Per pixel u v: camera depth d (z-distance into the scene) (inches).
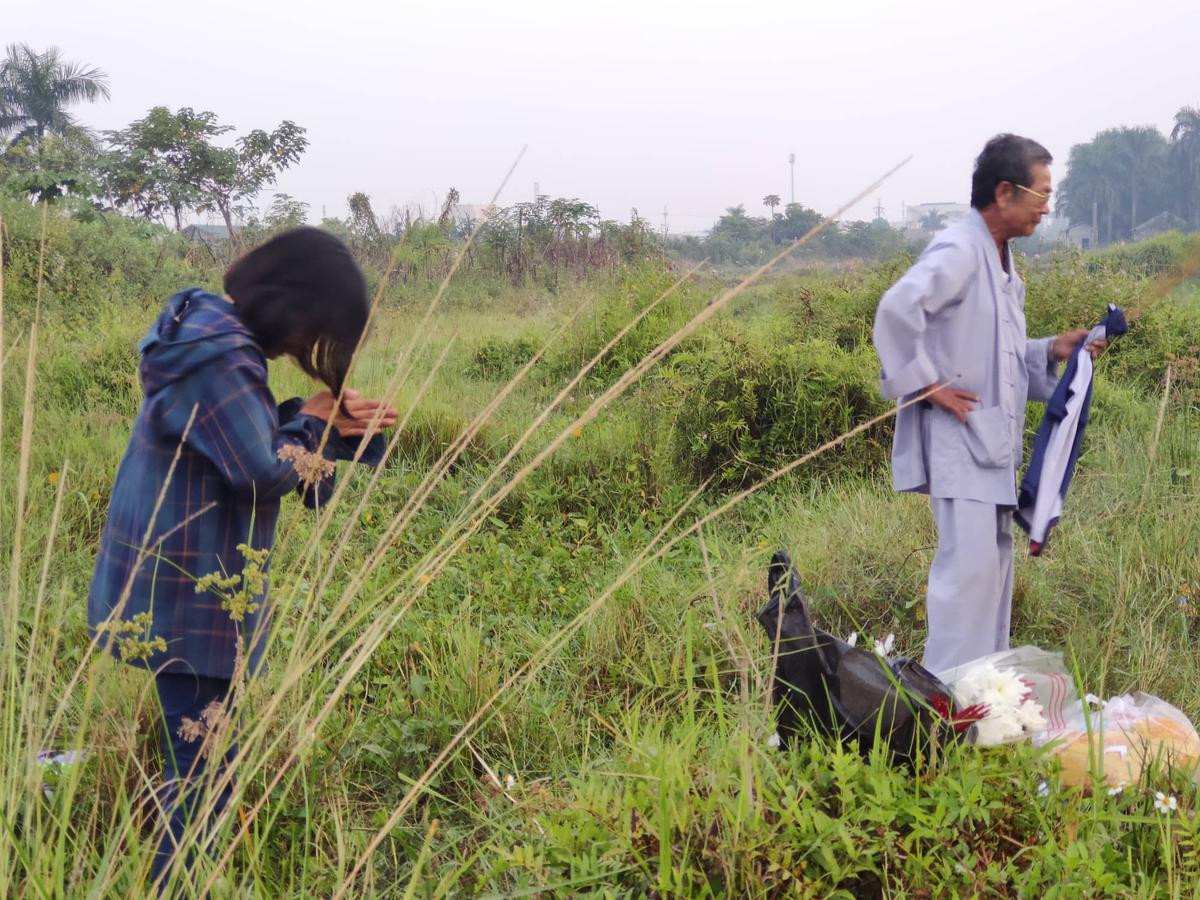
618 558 188.5
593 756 128.9
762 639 135.3
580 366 355.9
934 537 187.3
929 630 144.3
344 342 99.3
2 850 75.0
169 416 94.5
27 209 506.6
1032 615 170.1
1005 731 109.1
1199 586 167.5
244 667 89.5
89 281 462.9
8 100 2027.6
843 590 175.3
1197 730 139.7
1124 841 101.0
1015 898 91.0
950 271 138.9
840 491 220.1
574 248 737.0
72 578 159.8
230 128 834.8
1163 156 4645.7
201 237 709.3
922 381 138.2
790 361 251.1
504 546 191.9
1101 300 319.3
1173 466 218.4
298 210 738.8
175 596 96.1
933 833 91.7
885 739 110.8
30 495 182.1
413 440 255.6
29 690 87.6
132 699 107.2
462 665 139.6
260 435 94.5
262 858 96.7
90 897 76.1
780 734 116.2
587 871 92.7
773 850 89.6
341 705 130.7
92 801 100.9
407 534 196.4
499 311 594.6
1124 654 157.8
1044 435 143.6
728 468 243.6
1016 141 140.6
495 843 105.3
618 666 148.8
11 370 278.5
